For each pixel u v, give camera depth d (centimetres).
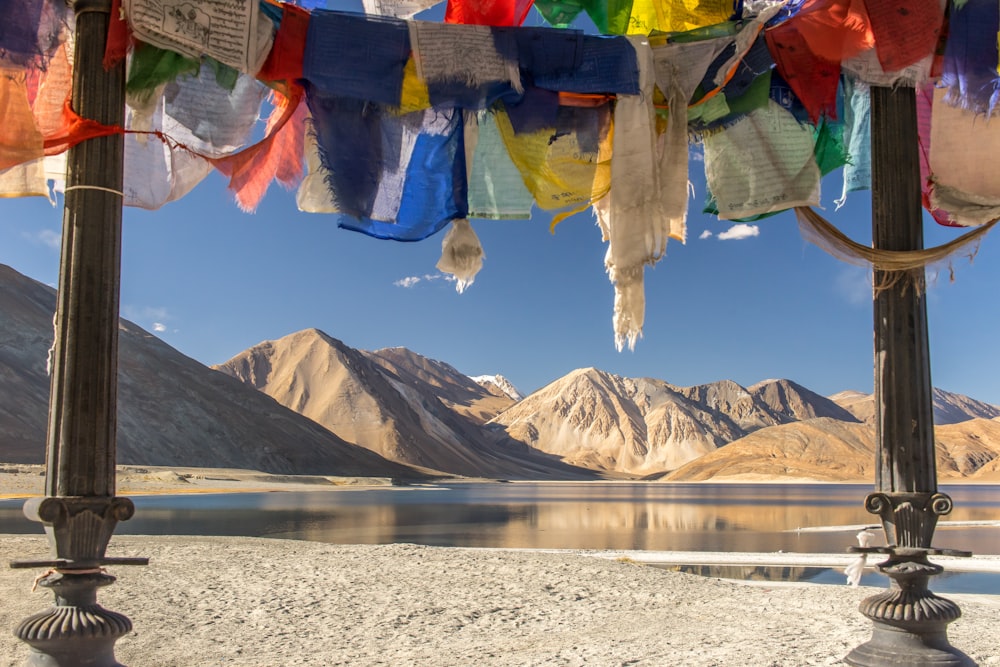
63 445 429
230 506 5409
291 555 1416
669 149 507
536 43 489
